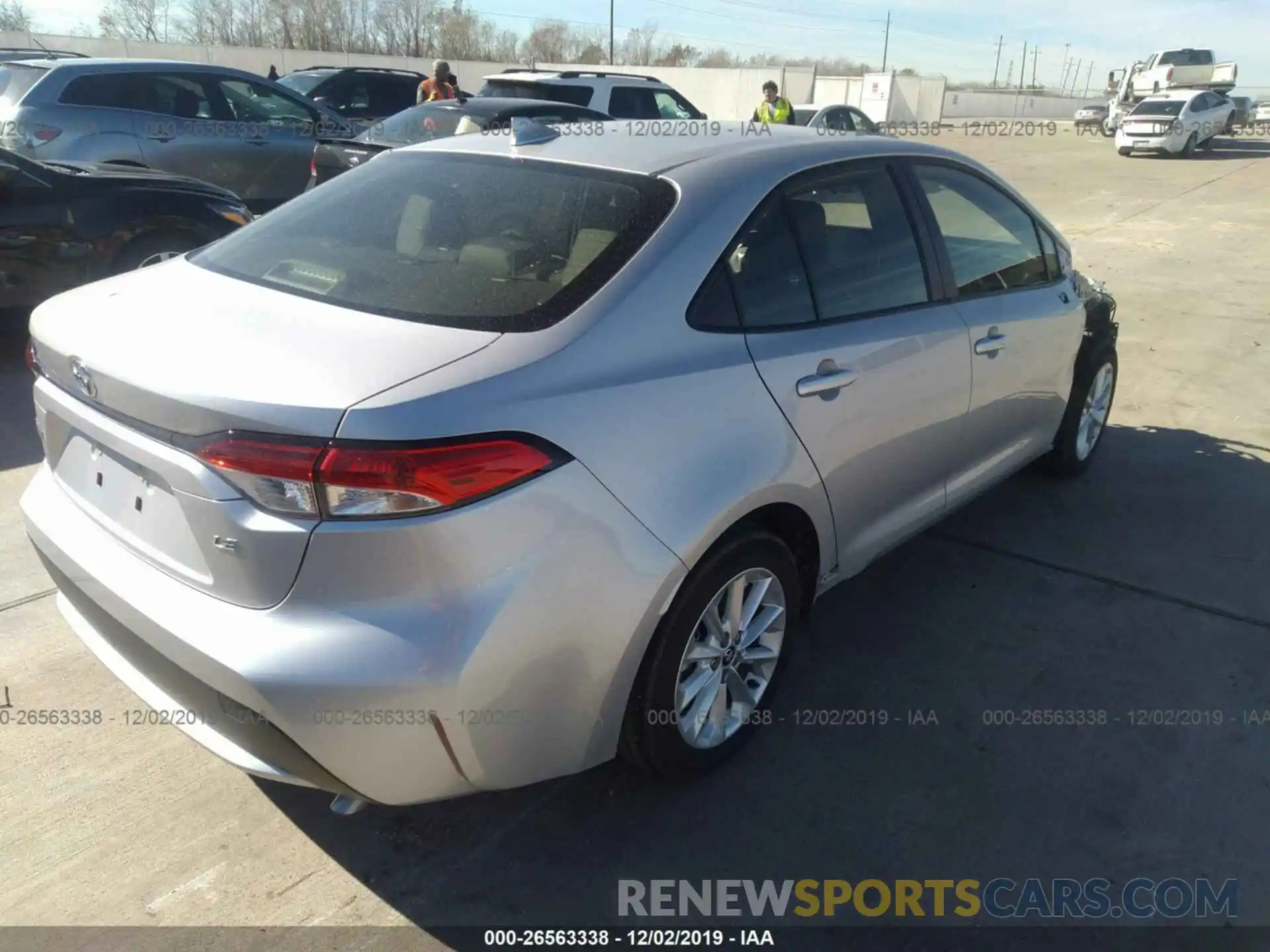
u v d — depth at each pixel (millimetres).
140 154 8523
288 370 1985
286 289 2410
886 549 3268
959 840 2543
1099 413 4812
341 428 1849
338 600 1914
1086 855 2504
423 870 2410
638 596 2213
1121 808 2660
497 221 2551
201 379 1967
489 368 2033
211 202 6465
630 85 11992
